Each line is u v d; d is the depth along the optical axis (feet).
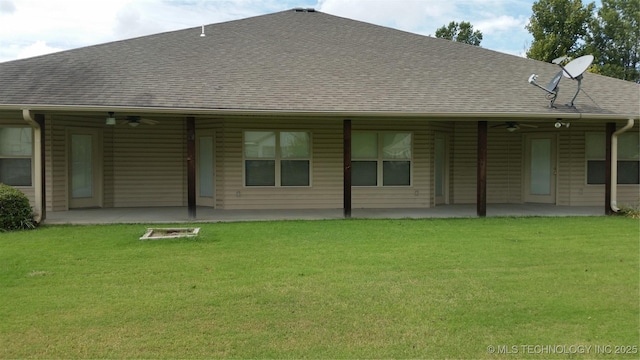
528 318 13.55
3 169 35.32
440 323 13.17
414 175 40.19
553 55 97.66
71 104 29.01
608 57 106.73
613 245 23.62
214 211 37.17
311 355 11.23
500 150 44.21
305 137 39.09
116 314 13.70
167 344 11.76
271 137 38.58
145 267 18.90
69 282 16.79
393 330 12.68
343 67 39.60
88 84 32.42
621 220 32.40
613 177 35.40
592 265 19.54
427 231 27.71
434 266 19.26
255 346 11.68
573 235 26.43
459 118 33.45
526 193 44.01
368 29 49.08
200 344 11.77
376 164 39.88
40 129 29.91
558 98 35.99
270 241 24.38
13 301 14.76
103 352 11.33
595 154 42.11
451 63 42.45
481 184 34.04
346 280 17.17
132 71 35.29
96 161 38.93
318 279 17.29
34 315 13.60
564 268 19.04
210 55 39.88
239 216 34.12
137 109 29.37
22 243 23.57
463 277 17.66
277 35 45.78
